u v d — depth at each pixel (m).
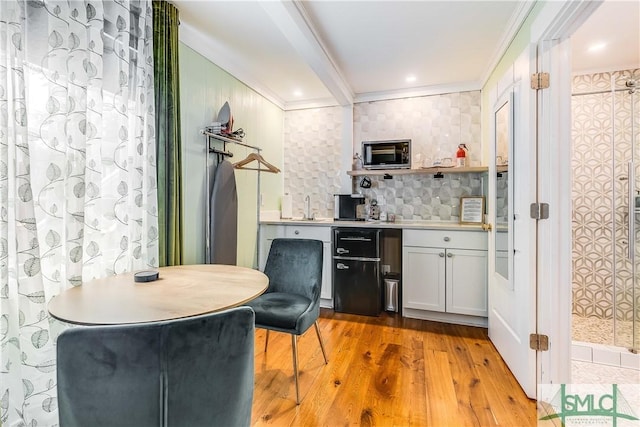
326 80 2.76
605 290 2.73
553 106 1.60
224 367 0.77
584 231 2.78
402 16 2.01
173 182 1.90
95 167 1.46
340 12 1.96
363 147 3.33
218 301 1.14
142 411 0.69
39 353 1.22
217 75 2.56
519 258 1.77
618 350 2.11
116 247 1.59
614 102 2.60
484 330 2.60
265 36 2.28
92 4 1.42
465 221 3.16
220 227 2.48
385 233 3.43
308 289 2.00
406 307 2.89
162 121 1.83
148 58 1.74
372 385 1.77
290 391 1.72
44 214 1.26
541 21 1.57
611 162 2.66
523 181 1.71
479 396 1.66
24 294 1.16
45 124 1.25
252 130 3.15
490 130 2.41
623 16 1.87
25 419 1.19
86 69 1.39
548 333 1.62
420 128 3.41
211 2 1.87
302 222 3.22
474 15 1.99
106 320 0.94
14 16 1.13
